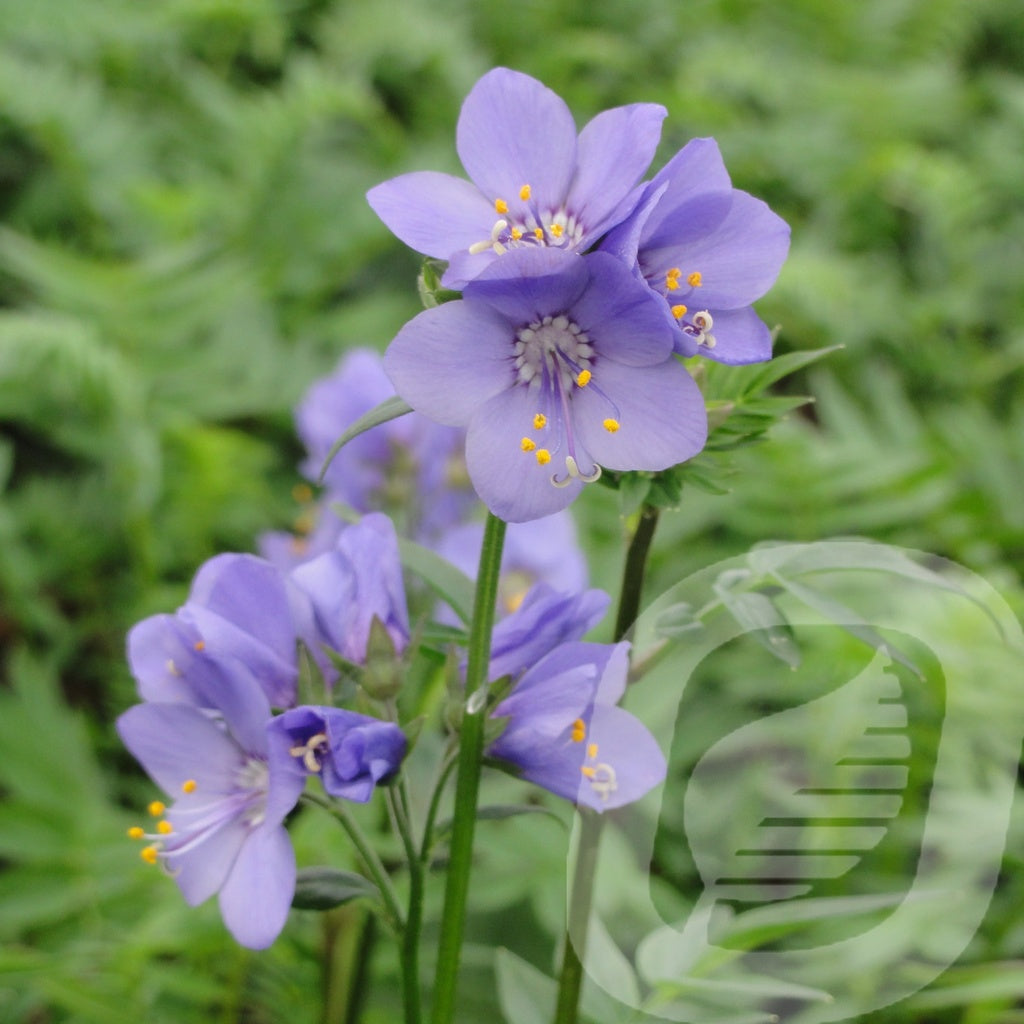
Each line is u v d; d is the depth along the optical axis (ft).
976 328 2.54
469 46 3.04
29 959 1.38
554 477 1.13
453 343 1.13
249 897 1.15
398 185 1.16
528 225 1.16
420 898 1.20
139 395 1.98
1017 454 2.00
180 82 2.90
